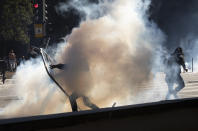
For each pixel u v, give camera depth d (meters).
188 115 5.46
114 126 4.85
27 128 4.22
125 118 4.98
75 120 4.60
